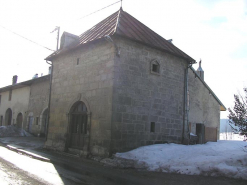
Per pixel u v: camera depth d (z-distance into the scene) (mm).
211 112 19250
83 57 13219
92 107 12000
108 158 10430
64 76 14500
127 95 11516
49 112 15266
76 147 12859
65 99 14047
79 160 11117
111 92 11070
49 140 14648
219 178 7664
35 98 22844
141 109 12031
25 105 24297
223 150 11195
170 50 13641
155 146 11602
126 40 11797
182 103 14336
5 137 20250
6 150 13383
